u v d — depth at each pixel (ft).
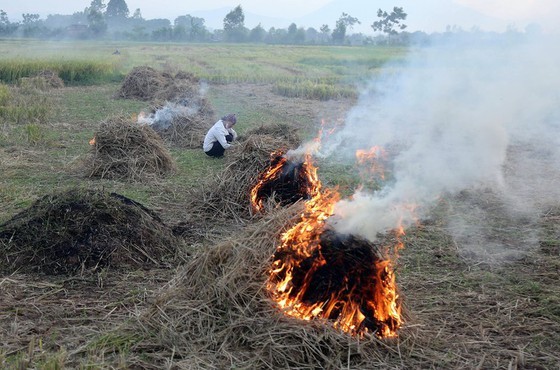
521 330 16.65
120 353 14.69
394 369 14.21
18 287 18.84
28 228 21.12
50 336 15.78
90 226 21.13
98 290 18.95
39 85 82.17
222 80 97.25
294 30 353.72
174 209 28.17
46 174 33.96
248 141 29.07
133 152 34.40
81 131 48.93
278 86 83.56
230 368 13.97
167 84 74.69
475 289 19.51
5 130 46.91
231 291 15.56
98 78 95.81
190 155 40.86
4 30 372.17
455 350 15.28
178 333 15.16
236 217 26.91
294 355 14.30
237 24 366.63
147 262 21.02
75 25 380.78
